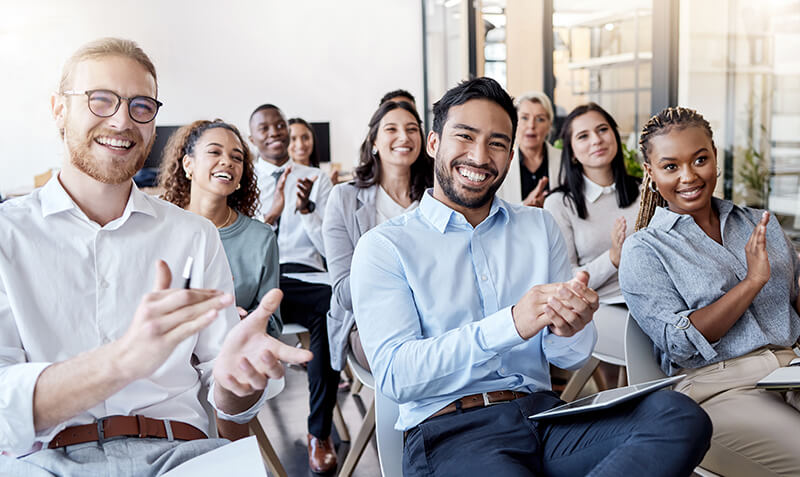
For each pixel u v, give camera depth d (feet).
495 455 4.63
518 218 5.90
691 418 4.23
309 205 11.38
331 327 8.33
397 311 5.31
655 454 4.15
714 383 5.97
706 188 6.34
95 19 26.55
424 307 5.45
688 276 6.14
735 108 13.30
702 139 6.30
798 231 12.26
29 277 4.60
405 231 5.60
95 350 3.74
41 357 4.59
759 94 12.81
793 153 12.25
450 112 5.57
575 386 8.45
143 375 3.64
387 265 5.45
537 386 5.42
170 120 27.55
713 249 6.31
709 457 5.62
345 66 28.73
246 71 27.99
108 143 4.65
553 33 18.08
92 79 4.61
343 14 28.50
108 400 4.62
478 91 5.53
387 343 5.22
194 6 27.30
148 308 3.49
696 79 14.03
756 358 5.95
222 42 27.68
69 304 4.68
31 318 4.58
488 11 21.56
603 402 4.48
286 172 11.62
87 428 4.53
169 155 8.64
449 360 4.90
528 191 12.30
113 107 4.62
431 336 5.47
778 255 6.31
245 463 3.75
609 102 16.28
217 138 8.11
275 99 28.35
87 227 4.78
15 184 26.61
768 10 12.48
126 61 4.68
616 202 9.96
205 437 5.04
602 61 16.37
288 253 11.76
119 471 4.33
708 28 13.64
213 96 27.86
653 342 6.44
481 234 5.69
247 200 8.78
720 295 6.08
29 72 26.30
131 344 3.54
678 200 6.39
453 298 5.47
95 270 4.76
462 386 4.99
